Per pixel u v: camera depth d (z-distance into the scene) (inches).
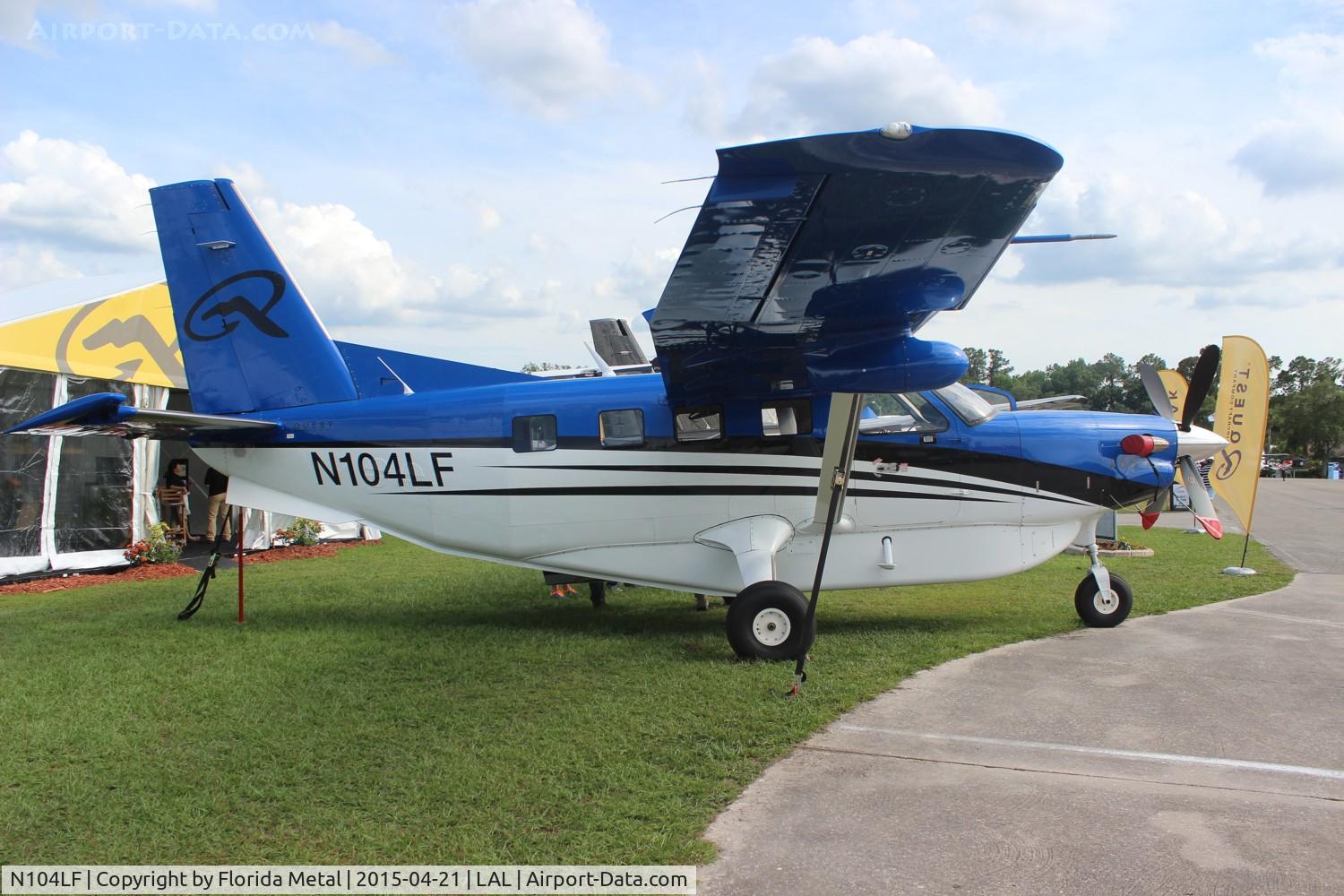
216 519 535.8
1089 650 252.2
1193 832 131.6
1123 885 116.3
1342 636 268.8
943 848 127.7
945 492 277.7
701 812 140.9
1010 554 282.2
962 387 291.0
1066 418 288.2
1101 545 517.3
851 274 195.6
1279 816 137.1
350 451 296.7
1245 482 431.5
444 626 295.3
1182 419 302.2
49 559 419.2
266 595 364.2
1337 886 115.2
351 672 230.1
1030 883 117.0
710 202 163.3
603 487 281.0
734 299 208.5
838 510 228.4
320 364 305.3
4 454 404.2
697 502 277.0
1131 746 169.8
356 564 475.2
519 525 287.0
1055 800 144.3
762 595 241.6
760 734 177.2
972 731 179.5
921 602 335.9
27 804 146.0
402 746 171.8
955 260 189.8
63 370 420.8
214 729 182.9
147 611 325.1
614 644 264.4
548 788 150.3
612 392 284.4
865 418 278.2
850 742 173.6
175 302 307.3
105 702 201.6
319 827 137.1
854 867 122.3
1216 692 206.7
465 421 288.8
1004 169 153.6
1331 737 173.8
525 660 242.8
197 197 306.5
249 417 305.6
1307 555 513.7
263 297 305.9
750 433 275.3
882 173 154.3
